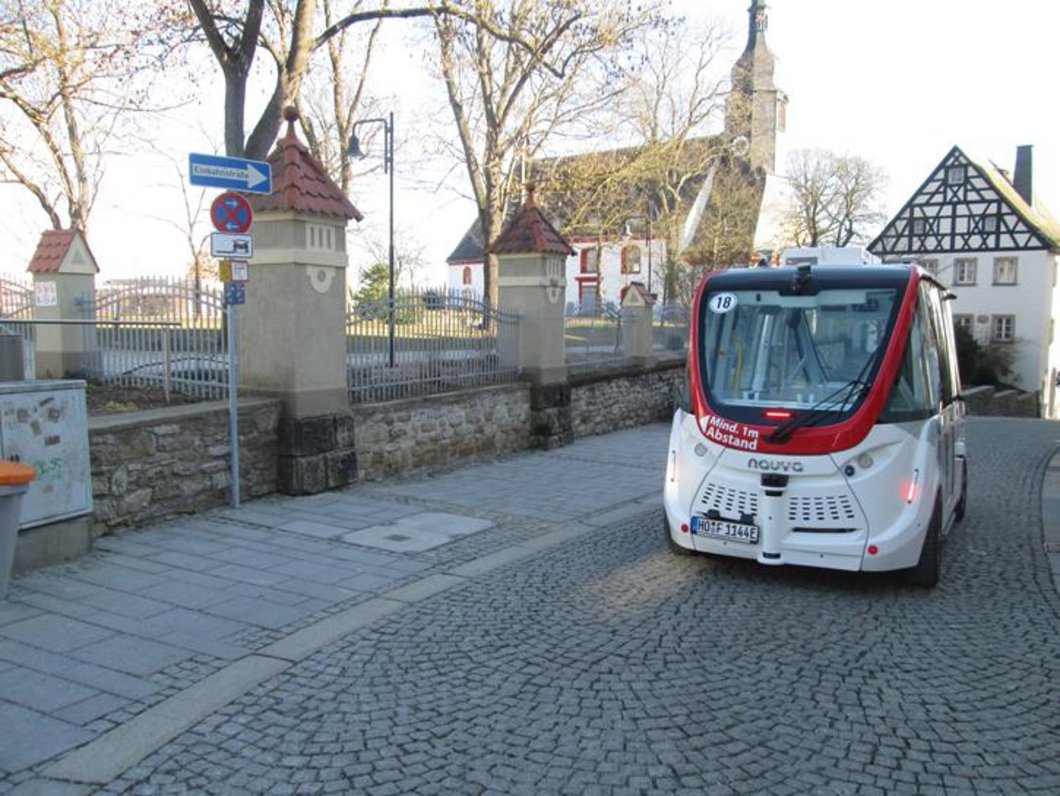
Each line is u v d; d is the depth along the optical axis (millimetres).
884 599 6180
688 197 53281
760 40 59562
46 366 10992
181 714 4195
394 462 10766
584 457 13094
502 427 12938
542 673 4746
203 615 5598
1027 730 4129
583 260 66625
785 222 55906
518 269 13547
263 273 9047
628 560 7188
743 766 3752
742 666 4875
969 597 6270
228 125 15430
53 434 6434
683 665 4879
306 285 9031
